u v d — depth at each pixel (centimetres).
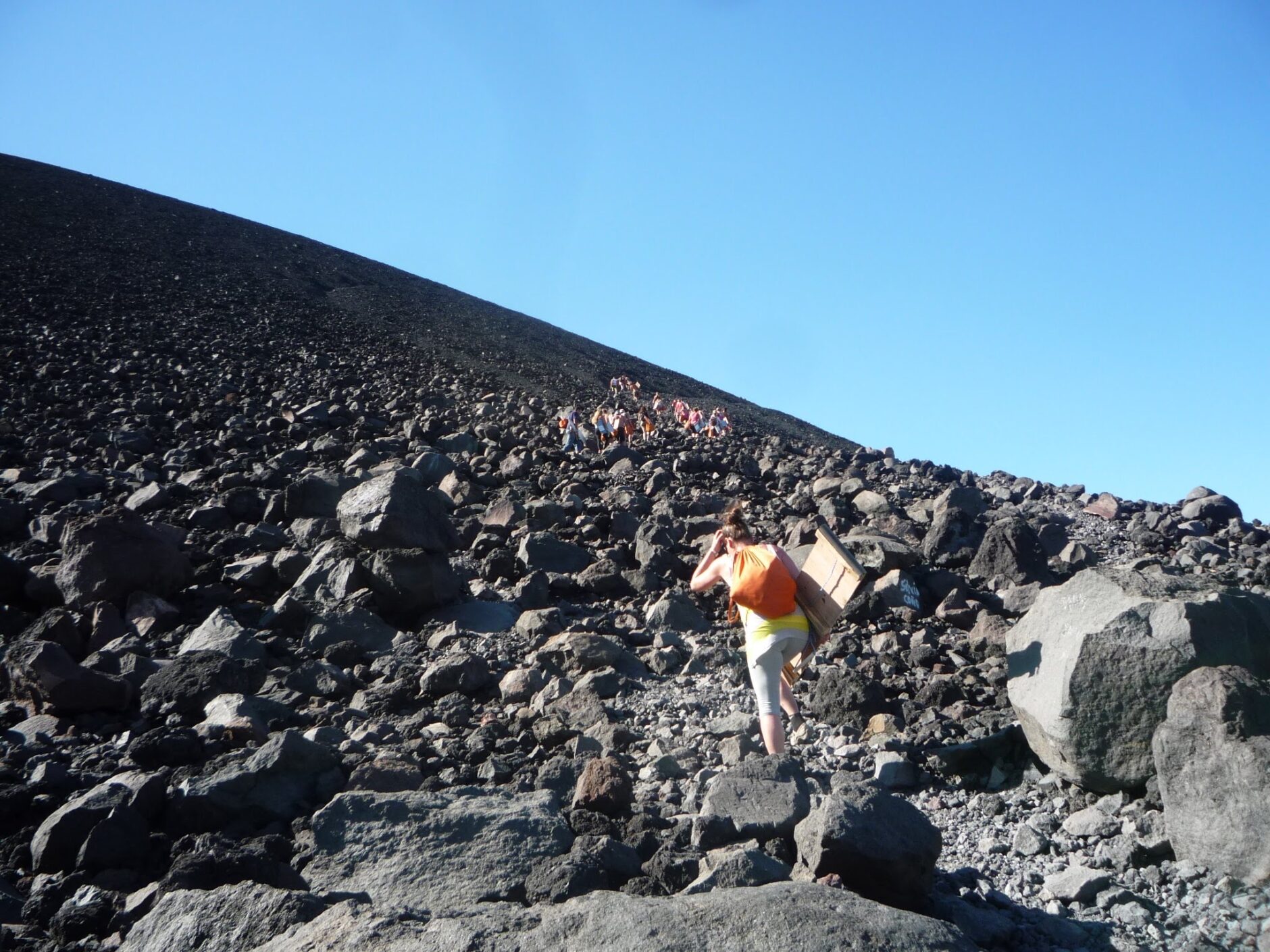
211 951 400
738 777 555
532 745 671
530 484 1496
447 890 469
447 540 1004
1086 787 583
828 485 1583
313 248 8544
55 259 4531
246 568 961
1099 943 455
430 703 741
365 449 1645
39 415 1747
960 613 977
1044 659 617
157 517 1162
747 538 655
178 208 8075
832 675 736
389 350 4400
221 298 4684
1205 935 453
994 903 488
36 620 842
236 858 466
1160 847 520
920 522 1435
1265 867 471
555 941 379
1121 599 594
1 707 684
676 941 370
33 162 8125
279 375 2644
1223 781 496
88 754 617
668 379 7450
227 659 722
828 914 384
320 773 578
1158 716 557
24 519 1104
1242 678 523
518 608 958
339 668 784
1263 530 1462
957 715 721
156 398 2008
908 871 452
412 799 523
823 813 462
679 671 828
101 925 441
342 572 905
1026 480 1925
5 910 454
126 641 798
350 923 397
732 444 2522
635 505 1384
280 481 1358
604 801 558
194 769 579
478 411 2480
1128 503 1675
